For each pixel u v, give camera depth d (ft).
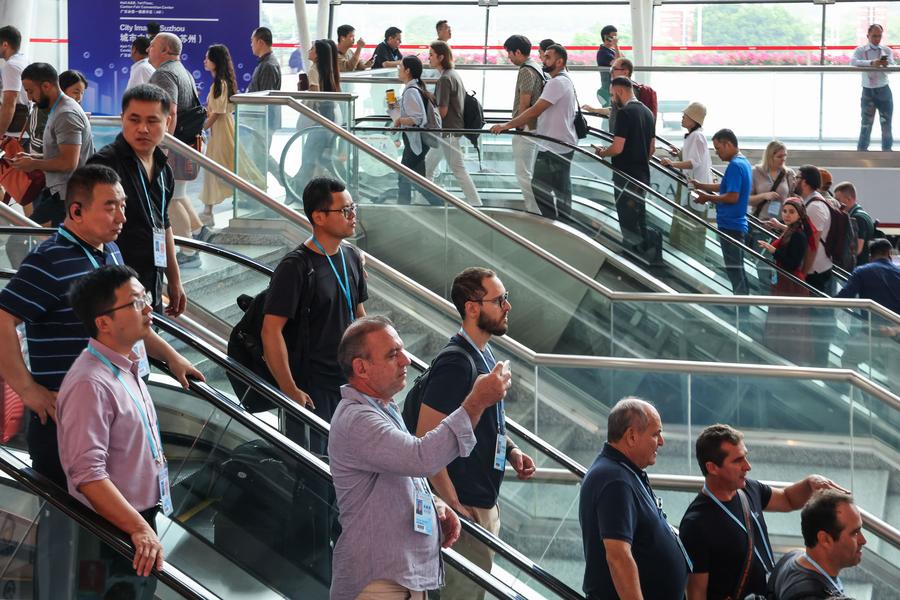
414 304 25.36
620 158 36.06
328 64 35.60
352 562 11.64
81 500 11.71
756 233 37.83
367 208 31.42
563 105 35.29
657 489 21.91
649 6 56.44
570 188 34.63
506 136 34.65
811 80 47.83
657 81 48.55
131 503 11.66
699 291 33.88
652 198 33.99
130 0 51.65
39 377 12.52
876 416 23.36
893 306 31.14
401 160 35.04
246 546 14.02
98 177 12.66
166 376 14.60
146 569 10.85
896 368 27.35
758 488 16.99
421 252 31.45
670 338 29.35
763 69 47.98
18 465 11.59
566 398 23.85
